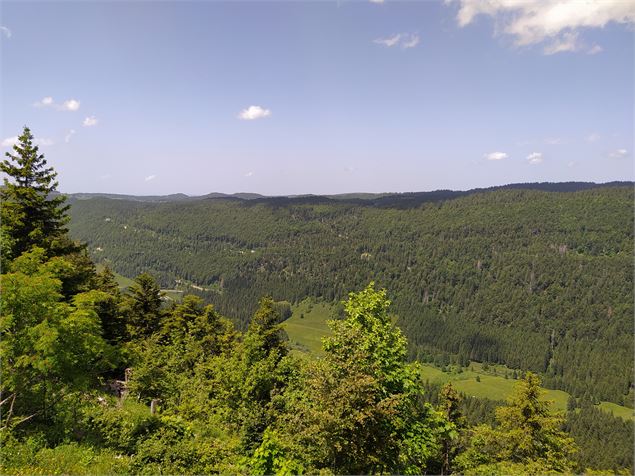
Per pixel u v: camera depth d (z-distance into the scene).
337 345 9.55
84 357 11.42
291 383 17.73
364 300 11.27
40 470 9.52
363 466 8.34
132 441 12.59
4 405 11.81
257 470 9.13
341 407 7.98
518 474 15.95
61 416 12.60
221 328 40.91
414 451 9.57
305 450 9.12
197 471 11.24
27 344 10.41
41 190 20.50
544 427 19.34
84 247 22.70
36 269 12.41
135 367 20.83
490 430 20.59
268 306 29.06
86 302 11.84
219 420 19.23
